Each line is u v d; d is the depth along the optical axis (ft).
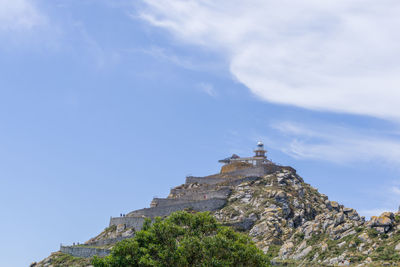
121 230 574.97
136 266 286.66
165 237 301.43
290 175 635.25
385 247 367.86
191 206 592.60
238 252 282.15
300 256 414.82
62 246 550.36
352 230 412.57
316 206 573.74
